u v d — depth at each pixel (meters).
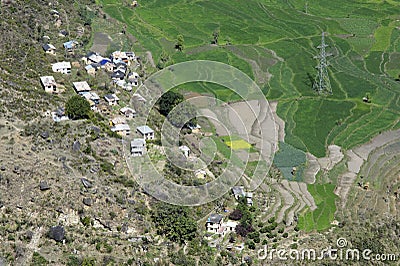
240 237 119.50
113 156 126.56
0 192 111.75
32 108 136.12
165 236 113.88
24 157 119.06
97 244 108.25
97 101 149.00
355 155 157.25
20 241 105.94
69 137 127.81
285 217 129.50
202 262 110.69
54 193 113.56
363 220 131.88
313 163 151.62
